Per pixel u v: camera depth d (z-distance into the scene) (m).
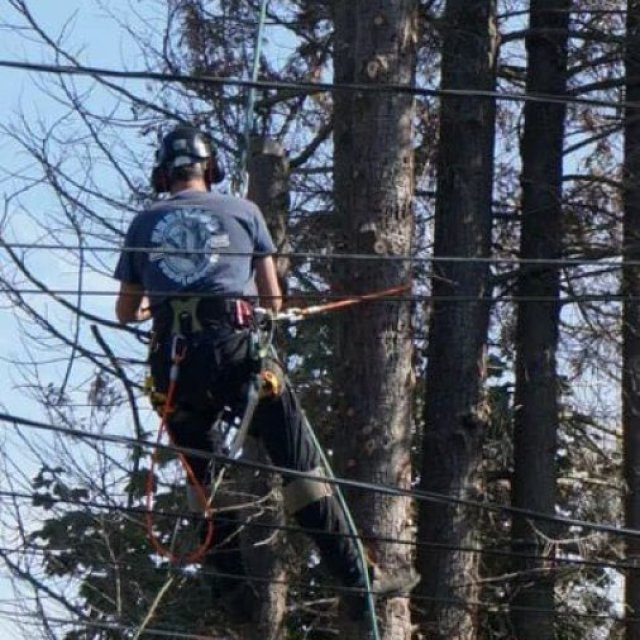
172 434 14.24
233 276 13.84
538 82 30.44
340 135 24.94
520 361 29.70
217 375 13.69
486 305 28.30
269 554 23.16
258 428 14.34
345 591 14.97
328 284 25.69
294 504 14.47
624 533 14.40
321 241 26.19
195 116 26.55
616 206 30.31
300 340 25.75
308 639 25.86
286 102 27.56
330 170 26.31
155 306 13.91
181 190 14.36
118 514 23.47
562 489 30.39
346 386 22.45
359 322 22.45
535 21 30.75
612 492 29.78
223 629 23.61
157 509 23.66
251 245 14.12
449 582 26.58
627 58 30.14
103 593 22.81
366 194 22.56
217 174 14.72
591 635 28.83
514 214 29.94
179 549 23.28
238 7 27.61
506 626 28.38
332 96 26.50
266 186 21.73
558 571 28.09
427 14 29.02
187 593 23.83
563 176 30.41
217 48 27.23
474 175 28.56
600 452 30.62
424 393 28.75
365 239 22.45
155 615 23.56
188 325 13.69
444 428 27.64
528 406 29.55
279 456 14.34
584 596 28.75
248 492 22.36
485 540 28.19
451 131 28.72
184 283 13.75
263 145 21.86
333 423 24.20
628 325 29.44
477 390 27.88
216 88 26.70
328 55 27.91
